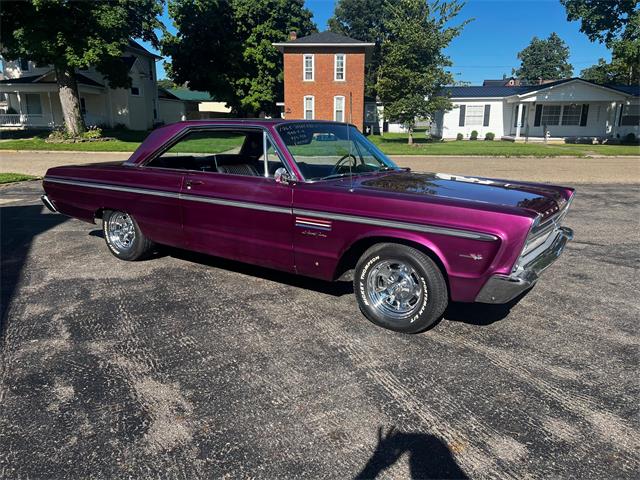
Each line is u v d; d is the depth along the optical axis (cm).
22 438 250
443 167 1588
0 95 3681
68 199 573
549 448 243
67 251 593
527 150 2250
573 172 1462
